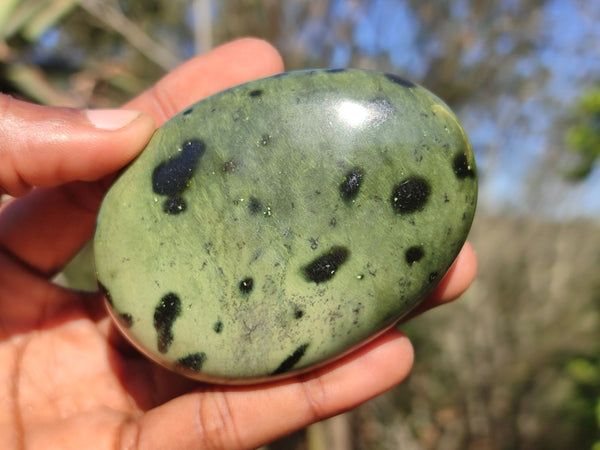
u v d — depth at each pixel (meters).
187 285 0.10
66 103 0.20
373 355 0.12
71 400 0.13
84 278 0.32
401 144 0.10
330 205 0.10
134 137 0.11
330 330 0.10
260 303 0.10
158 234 0.10
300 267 0.10
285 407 0.11
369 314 0.10
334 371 0.12
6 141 0.11
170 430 0.11
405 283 0.10
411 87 0.10
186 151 0.10
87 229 0.16
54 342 0.14
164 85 0.16
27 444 0.12
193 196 0.10
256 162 0.10
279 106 0.10
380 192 0.10
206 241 0.10
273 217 0.10
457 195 0.10
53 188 0.15
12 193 0.12
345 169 0.10
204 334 0.10
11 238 0.15
